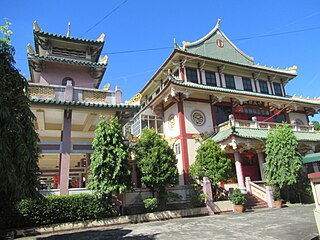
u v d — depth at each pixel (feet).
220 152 67.62
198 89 83.71
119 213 55.26
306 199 73.67
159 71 101.40
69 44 70.23
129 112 61.11
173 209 61.87
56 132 71.72
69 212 49.19
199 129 85.92
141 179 57.98
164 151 61.11
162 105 96.07
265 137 76.69
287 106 104.06
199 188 66.44
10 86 29.63
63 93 55.67
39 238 41.37
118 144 52.90
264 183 78.13
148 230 43.60
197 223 48.57
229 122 80.59
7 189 27.91
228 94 88.99
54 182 89.40
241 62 110.22
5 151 25.90
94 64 67.72
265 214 55.98
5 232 42.96
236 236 35.27
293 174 68.64
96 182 50.80
